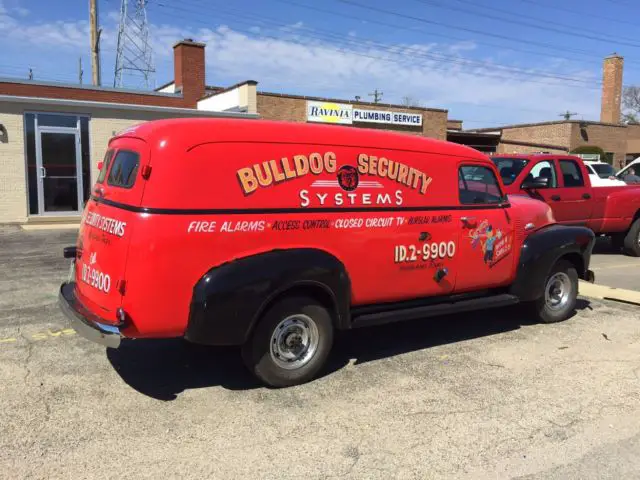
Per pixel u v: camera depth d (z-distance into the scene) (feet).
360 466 10.96
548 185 32.19
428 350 17.84
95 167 49.16
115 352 16.97
